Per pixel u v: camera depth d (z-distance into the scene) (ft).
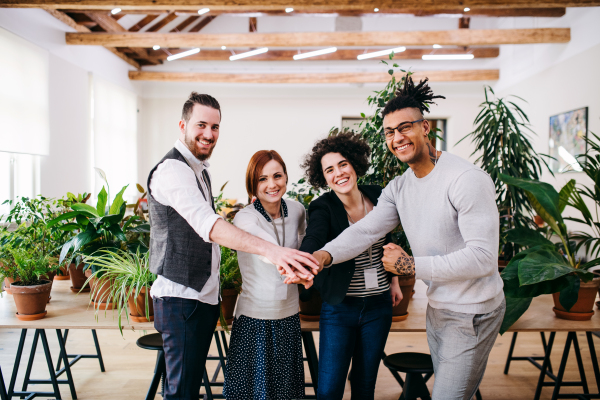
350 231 5.09
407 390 5.98
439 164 4.63
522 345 11.10
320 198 5.75
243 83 32.32
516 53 27.73
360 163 5.68
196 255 5.09
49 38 19.95
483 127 10.47
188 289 5.07
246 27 31.78
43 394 7.79
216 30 31.73
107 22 24.14
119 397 8.41
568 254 6.79
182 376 5.10
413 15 26.84
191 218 4.71
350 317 5.27
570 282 6.31
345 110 32.45
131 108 29.71
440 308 4.76
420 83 4.79
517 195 9.64
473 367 4.57
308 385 7.93
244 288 5.53
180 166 4.99
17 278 6.79
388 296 5.55
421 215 4.76
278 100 32.53
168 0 17.38
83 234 6.97
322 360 5.29
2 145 16.31
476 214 4.29
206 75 30.30
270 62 32.40
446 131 32.91
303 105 32.50
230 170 32.68
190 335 5.10
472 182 4.33
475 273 4.22
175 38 23.36
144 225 7.46
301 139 32.58
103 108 25.49
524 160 9.92
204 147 5.31
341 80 30.32
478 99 31.71
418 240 4.83
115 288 6.31
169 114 32.37
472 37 23.25
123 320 6.31
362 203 5.90
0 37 16.29
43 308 6.43
